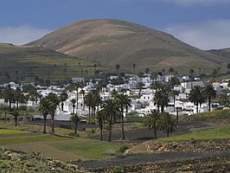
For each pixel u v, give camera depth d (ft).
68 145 468.75
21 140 485.56
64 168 208.54
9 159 189.57
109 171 324.19
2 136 517.96
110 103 634.43
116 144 494.59
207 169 321.93
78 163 357.82
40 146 449.89
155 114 623.36
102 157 410.52
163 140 437.99
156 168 332.39
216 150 401.49
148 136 641.40
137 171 329.93
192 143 417.69
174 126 641.81
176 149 416.26
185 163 336.08
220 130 457.27
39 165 192.34
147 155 393.09
